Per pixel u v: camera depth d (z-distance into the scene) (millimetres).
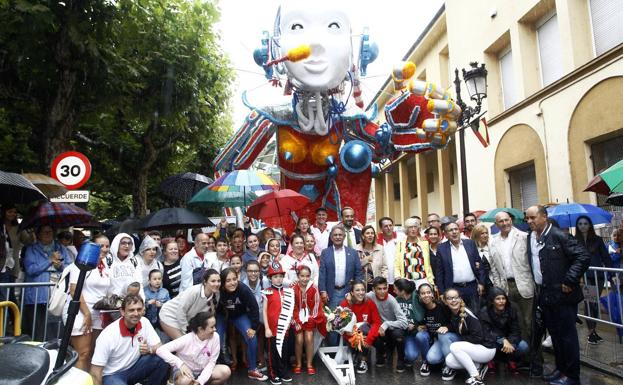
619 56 8031
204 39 11008
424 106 7668
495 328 5168
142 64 10227
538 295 4953
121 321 4168
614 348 5863
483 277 5676
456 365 5008
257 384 4988
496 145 11852
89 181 14125
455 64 13977
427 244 6113
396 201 23203
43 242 5691
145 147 12406
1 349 1910
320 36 6742
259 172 6980
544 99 10023
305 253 6125
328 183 7980
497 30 11828
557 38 10281
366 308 5566
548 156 9930
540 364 5078
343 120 7812
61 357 2193
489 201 12227
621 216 8367
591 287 6098
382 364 5625
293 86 7199
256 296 5605
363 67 7594
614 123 8195
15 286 4621
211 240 6121
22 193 6145
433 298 5367
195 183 10039
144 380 4320
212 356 4406
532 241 5031
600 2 9016
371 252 6445
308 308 5363
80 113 9023
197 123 12391
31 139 9320
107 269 4773
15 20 6969
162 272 5785
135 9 8641
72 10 7426
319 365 5605
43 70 7727
